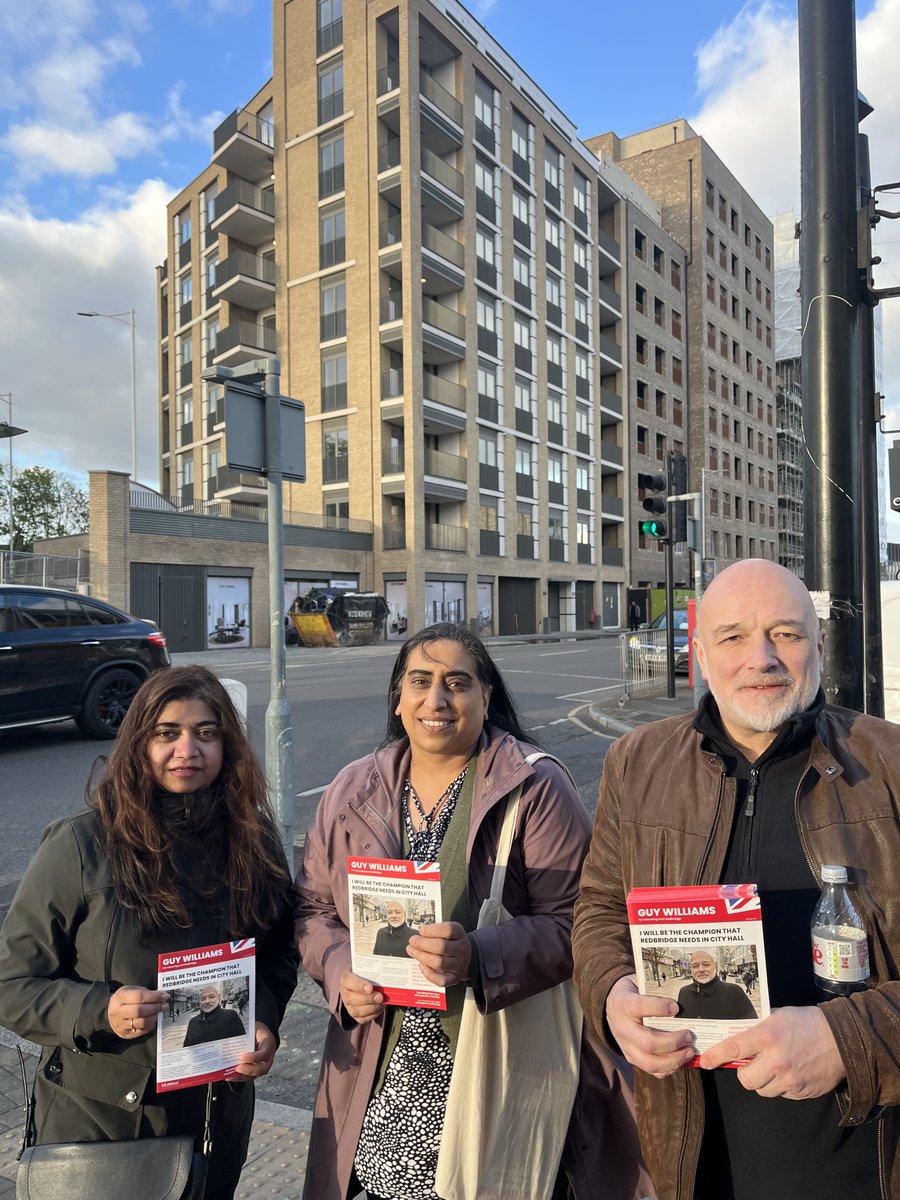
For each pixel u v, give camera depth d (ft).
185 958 5.56
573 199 137.59
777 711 4.94
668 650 43.55
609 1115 6.36
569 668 62.23
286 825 16.25
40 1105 5.84
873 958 4.56
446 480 109.91
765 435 203.62
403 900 5.76
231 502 104.88
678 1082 4.96
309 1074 9.84
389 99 105.19
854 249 12.01
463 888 6.23
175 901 5.81
